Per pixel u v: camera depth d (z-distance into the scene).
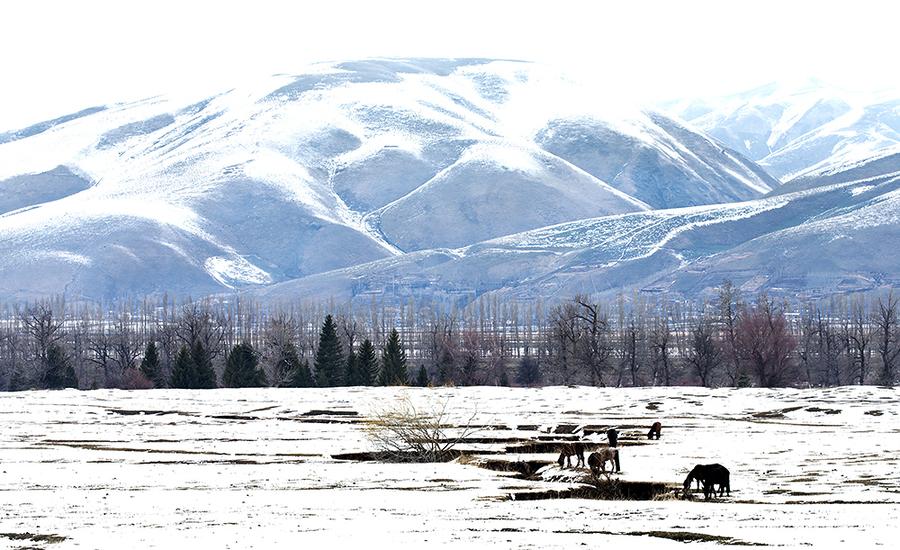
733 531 29.02
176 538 28.94
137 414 92.31
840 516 32.06
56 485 44.19
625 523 31.41
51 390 126.88
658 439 64.25
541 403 98.50
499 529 30.41
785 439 64.38
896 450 56.00
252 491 41.72
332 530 30.28
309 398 107.12
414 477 46.84
